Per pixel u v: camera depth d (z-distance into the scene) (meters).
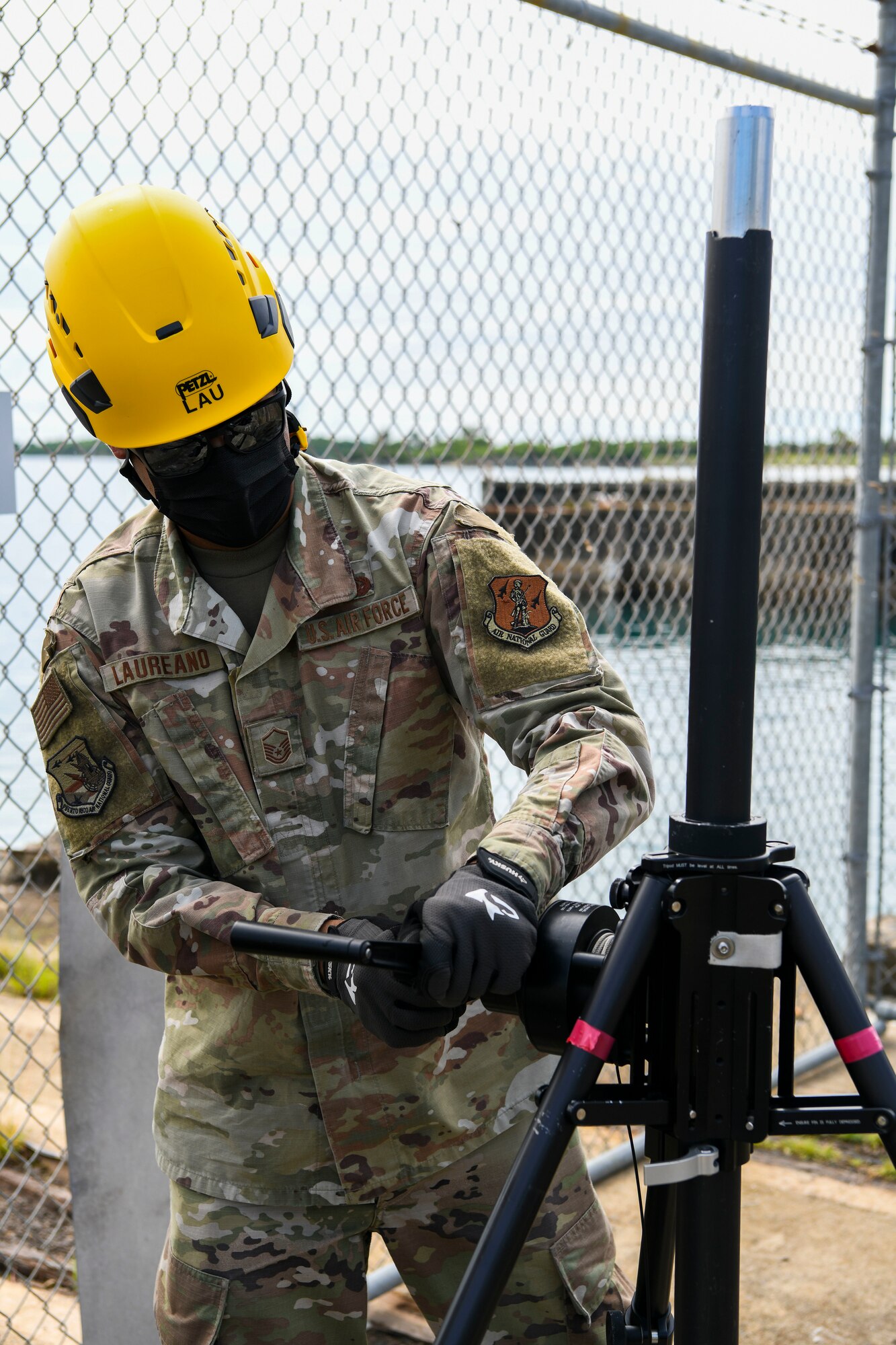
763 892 0.91
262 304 1.31
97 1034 2.10
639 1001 0.97
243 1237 1.39
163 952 1.29
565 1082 0.91
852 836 3.82
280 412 1.31
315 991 1.20
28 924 3.79
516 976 1.00
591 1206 1.44
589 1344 1.42
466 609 1.31
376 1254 2.70
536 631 1.30
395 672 1.35
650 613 3.66
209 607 1.35
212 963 1.25
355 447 2.54
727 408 0.90
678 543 3.64
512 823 1.13
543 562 3.24
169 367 1.26
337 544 1.36
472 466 2.85
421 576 1.35
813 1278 2.58
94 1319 2.13
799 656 4.36
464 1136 1.41
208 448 1.26
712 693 0.92
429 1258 1.45
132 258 1.27
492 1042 1.43
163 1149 1.46
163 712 1.35
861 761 3.79
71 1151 2.10
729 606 0.92
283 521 1.37
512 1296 1.39
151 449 1.27
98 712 1.37
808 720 4.46
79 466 2.12
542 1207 1.39
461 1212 1.43
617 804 1.20
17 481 2.06
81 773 1.37
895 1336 2.37
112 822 1.37
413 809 1.37
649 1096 0.94
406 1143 1.39
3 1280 2.50
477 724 1.31
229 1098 1.39
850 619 3.94
